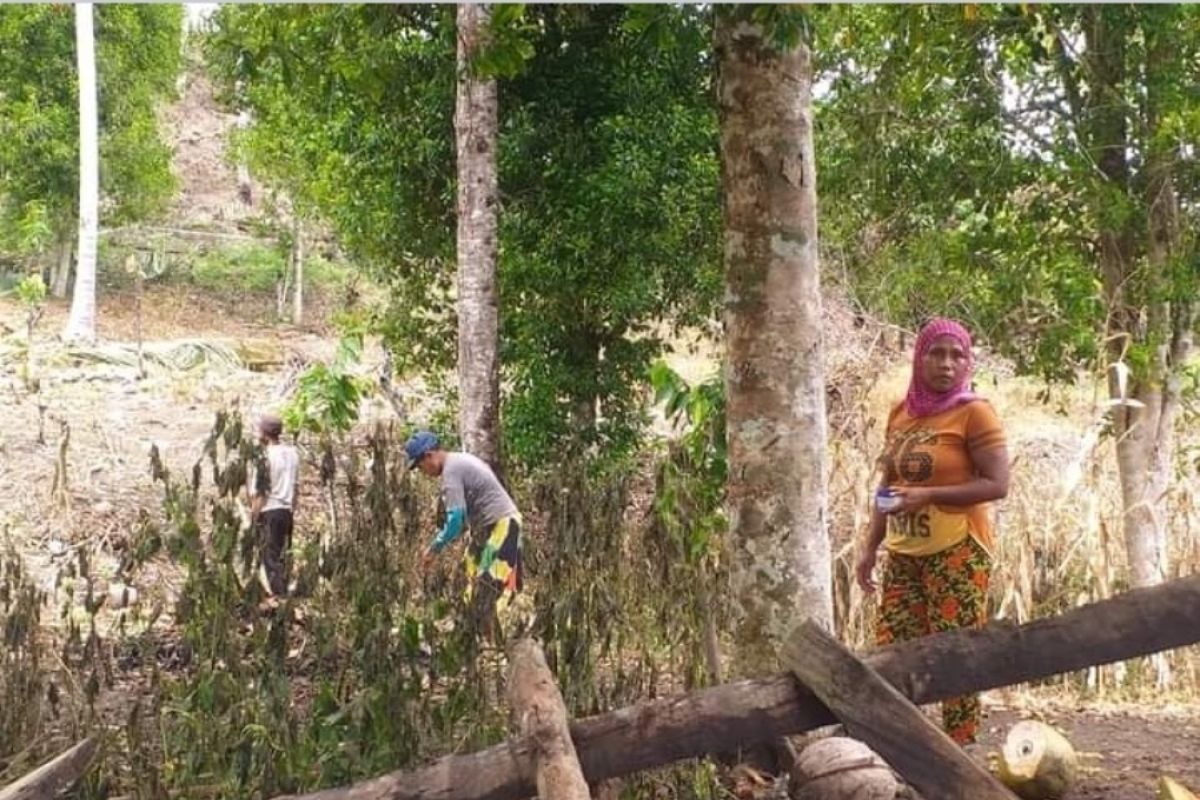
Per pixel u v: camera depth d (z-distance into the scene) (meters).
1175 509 8.12
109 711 5.44
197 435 14.84
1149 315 7.48
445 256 11.59
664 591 5.02
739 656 4.97
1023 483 7.73
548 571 5.20
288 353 23.08
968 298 7.96
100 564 9.15
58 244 30.50
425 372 12.85
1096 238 7.73
